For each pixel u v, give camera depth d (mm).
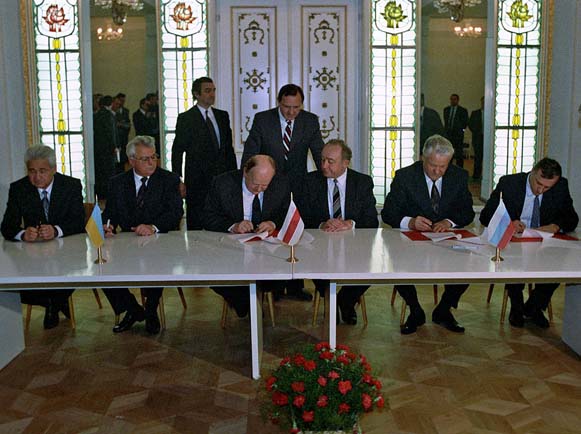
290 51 5871
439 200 3977
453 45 5832
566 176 5730
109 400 3094
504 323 4125
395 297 4668
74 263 3076
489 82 5844
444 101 5914
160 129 5875
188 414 2945
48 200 3830
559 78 5715
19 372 3420
